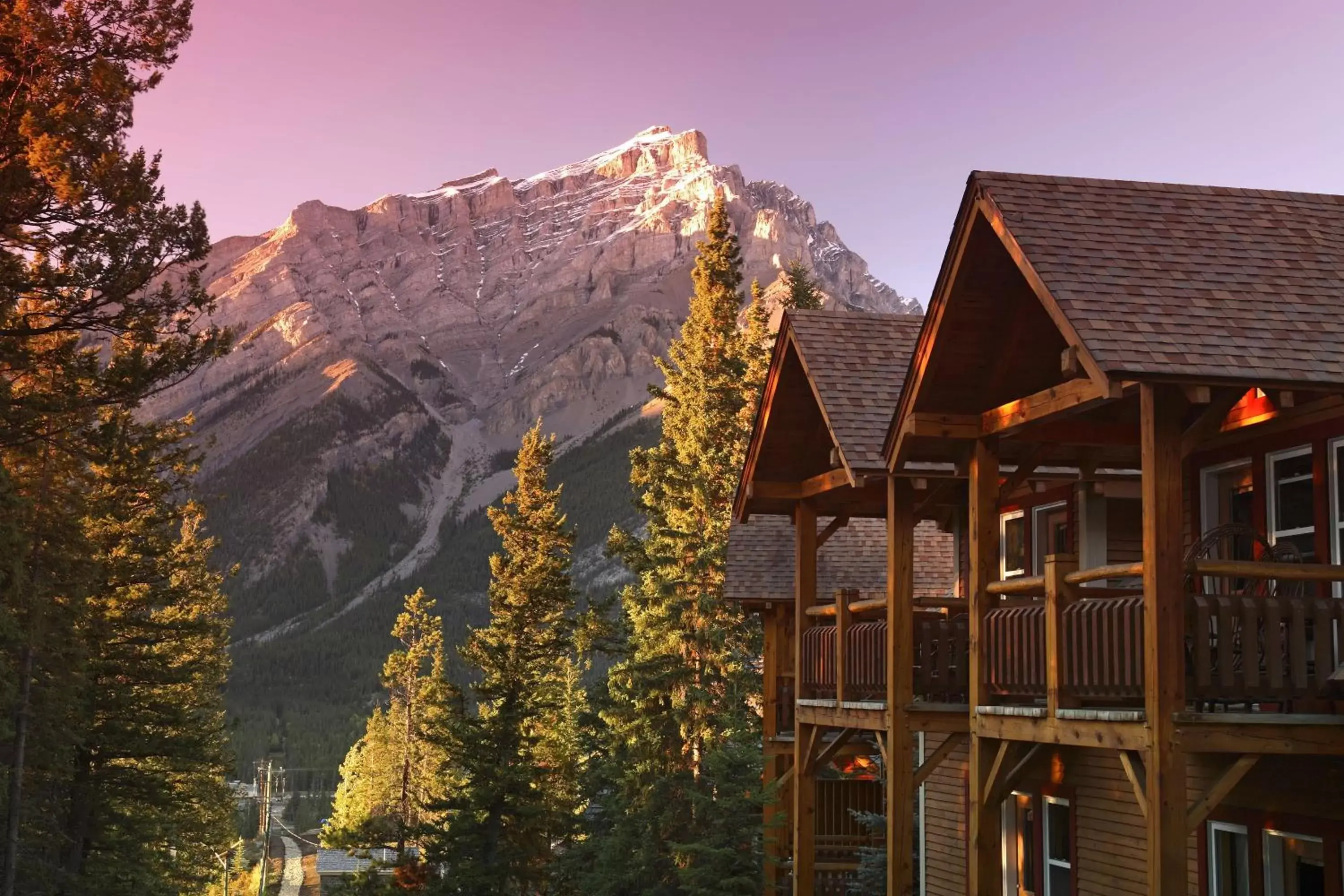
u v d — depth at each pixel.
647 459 40.25
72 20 21.27
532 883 38.81
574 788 41.41
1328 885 10.66
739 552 26.19
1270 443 11.97
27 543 24.05
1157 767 9.20
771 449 17.84
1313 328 10.08
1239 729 9.34
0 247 21.02
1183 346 9.67
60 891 34.91
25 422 21.91
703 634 35.19
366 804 84.31
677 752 34.84
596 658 102.19
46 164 19.81
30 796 33.72
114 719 37.62
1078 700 10.84
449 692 41.78
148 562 40.25
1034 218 11.22
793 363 17.23
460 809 38.56
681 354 42.16
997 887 12.28
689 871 23.64
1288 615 9.59
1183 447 9.71
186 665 41.38
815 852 24.64
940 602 14.76
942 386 12.84
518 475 48.09
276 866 104.00
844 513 18.47
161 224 21.81
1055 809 15.56
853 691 15.77
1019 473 13.84
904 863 13.76
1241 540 12.45
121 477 38.44
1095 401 10.58
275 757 161.25
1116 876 13.90
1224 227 11.52
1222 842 12.28
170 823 43.00
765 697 25.91
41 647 29.20
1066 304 10.05
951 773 18.59
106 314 22.34
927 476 13.92
